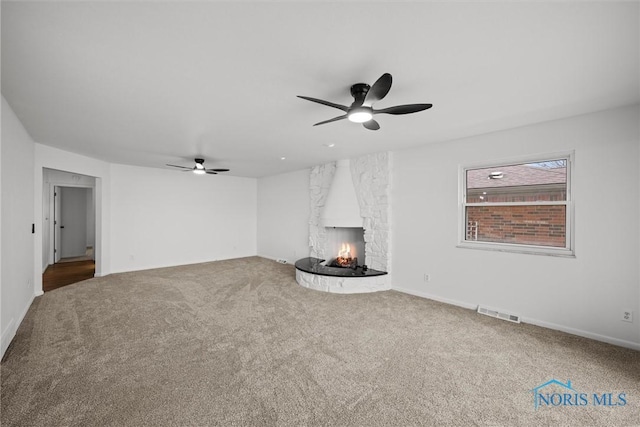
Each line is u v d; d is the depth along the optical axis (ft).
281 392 6.32
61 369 7.18
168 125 10.27
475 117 9.44
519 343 8.74
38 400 5.98
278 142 12.71
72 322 10.22
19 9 4.34
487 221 11.66
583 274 9.25
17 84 7.01
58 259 23.04
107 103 8.22
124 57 5.82
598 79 6.79
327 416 5.59
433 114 9.15
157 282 16.11
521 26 4.86
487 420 5.51
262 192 25.13
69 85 7.08
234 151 14.64
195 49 5.55
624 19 4.64
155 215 20.26
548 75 6.61
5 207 8.29
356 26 4.86
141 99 7.94
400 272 14.40
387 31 5.00
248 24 4.80
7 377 6.82
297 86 7.14
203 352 8.11
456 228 12.30
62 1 4.20
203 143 12.98
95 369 7.20
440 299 12.85
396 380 6.81
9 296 8.73
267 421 5.45
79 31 4.94
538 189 10.37
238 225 24.76
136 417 5.52
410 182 13.92
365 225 15.64
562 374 7.09
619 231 8.64
